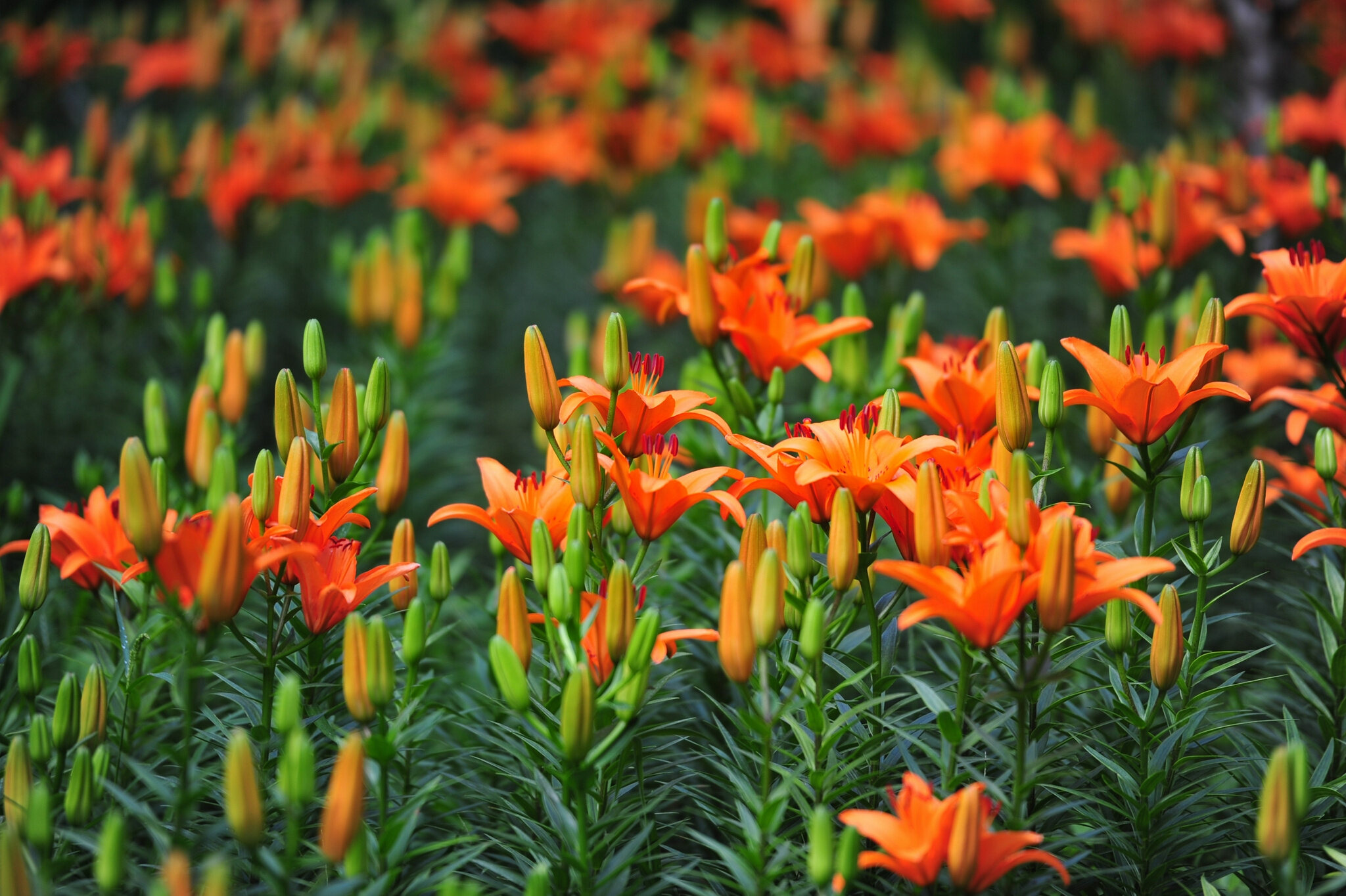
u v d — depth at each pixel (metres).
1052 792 3.96
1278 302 4.02
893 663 4.04
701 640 4.18
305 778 3.74
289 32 7.55
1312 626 4.22
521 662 3.87
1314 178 4.34
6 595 4.35
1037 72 9.52
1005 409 3.91
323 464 4.03
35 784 3.89
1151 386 3.90
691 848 4.08
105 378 5.46
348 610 3.91
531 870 3.92
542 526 3.89
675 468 4.31
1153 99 8.45
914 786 3.79
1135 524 3.98
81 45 7.30
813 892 3.86
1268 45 6.13
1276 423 4.62
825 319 4.32
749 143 7.24
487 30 10.67
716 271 4.22
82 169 6.07
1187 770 3.98
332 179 6.36
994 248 5.88
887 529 4.25
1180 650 3.88
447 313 5.07
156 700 4.15
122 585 3.96
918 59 7.91
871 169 7.76
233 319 6.12
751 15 11.48
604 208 7.86
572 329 4.84
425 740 4.09
